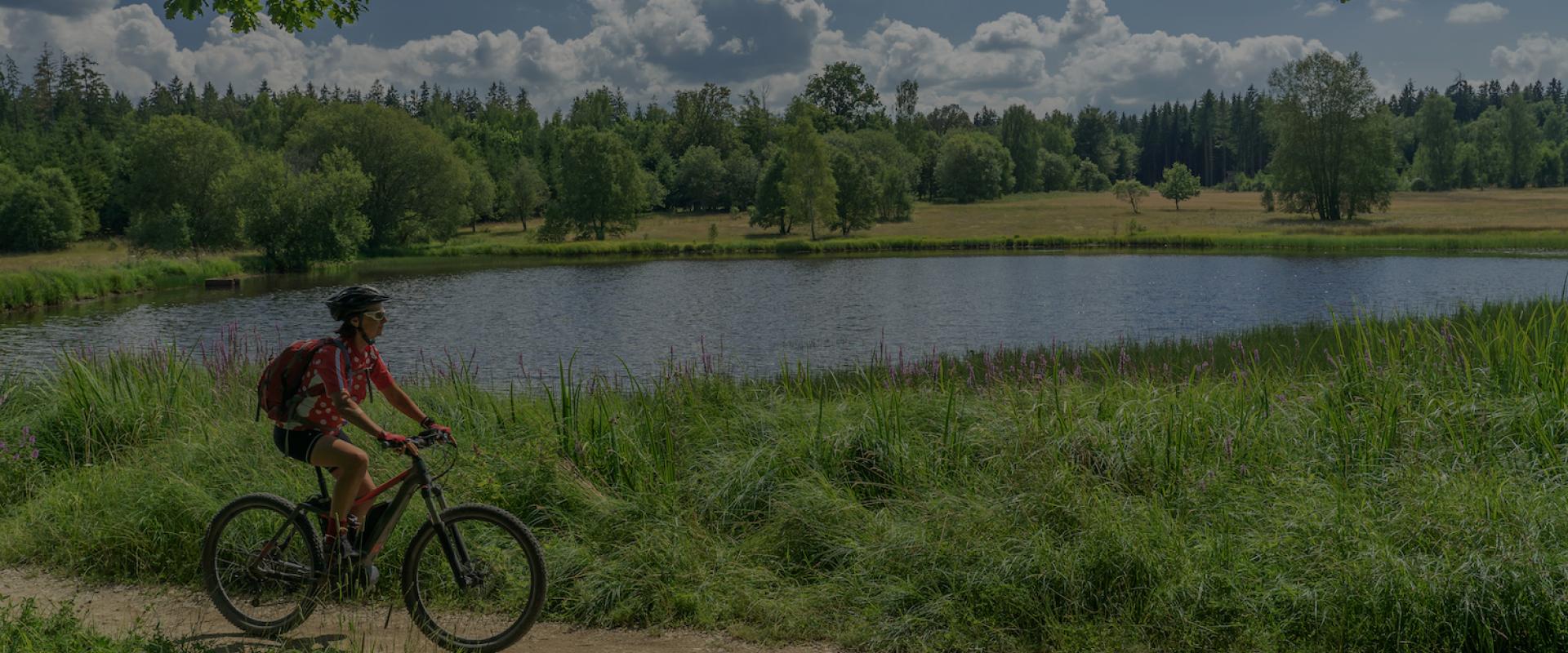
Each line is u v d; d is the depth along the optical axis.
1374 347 8.33
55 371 9.92
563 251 83.25
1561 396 6.16
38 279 44.69
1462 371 7.11
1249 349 17.84
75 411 8.38
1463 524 4.55
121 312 40.88
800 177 91.44
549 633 4.98
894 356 24.78
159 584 5.79
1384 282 43.78
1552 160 176.50
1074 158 192.88
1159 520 5.14
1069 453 5.97
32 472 7.58
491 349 28.14
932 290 45.47
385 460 6.68
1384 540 4.61
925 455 6.49
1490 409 6.30
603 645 4.82
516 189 118.38
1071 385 7.43
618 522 5.82
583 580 5.29
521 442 6.98
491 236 105.75
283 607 5.05
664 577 5.31
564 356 26.56
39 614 5.07
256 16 8.68
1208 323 31.11
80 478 7.23
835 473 6.36
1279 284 44.56
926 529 5.36
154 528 6.07
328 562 4.83
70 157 104.56
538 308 40.34
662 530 5.69
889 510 5.87
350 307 4.55
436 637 4.77
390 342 30.06
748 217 122.06
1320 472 5.86
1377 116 90.06
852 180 99.44
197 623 5.18
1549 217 90.06
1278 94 93.69
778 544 5.64
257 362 11.69
